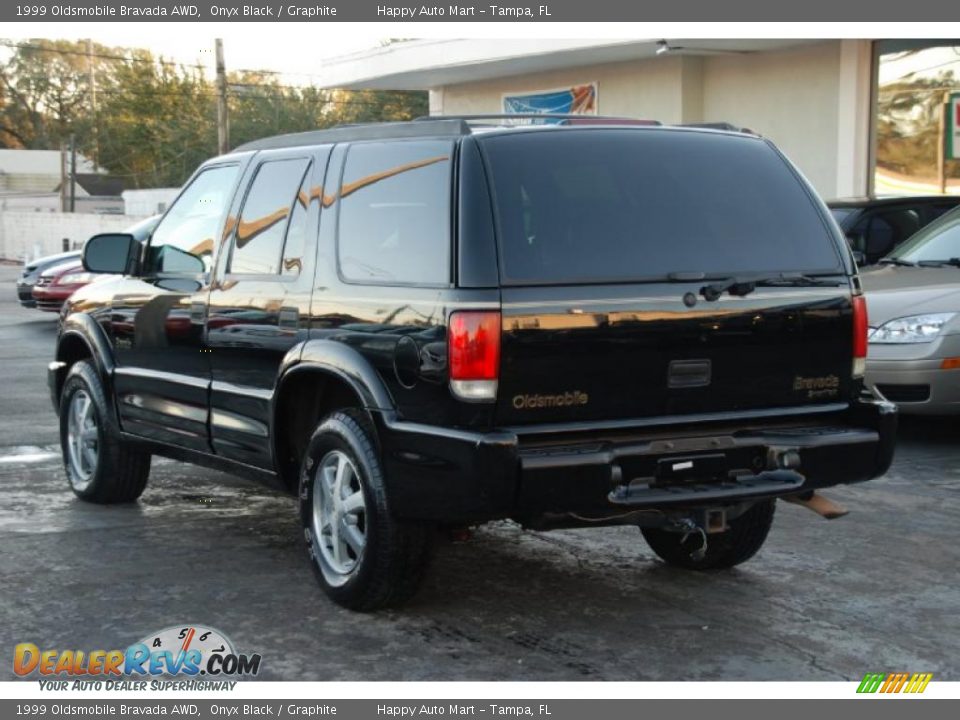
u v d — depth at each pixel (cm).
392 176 519
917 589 577
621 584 586
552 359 471
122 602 555
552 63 1939
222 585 580
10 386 1235
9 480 812
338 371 520
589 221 490
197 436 639
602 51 1781
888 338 879
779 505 742
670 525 508
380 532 507
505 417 466
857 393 541
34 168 7038
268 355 574
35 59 8094
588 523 494
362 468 512
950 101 1548
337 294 532
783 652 495
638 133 520
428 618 534
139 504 749
